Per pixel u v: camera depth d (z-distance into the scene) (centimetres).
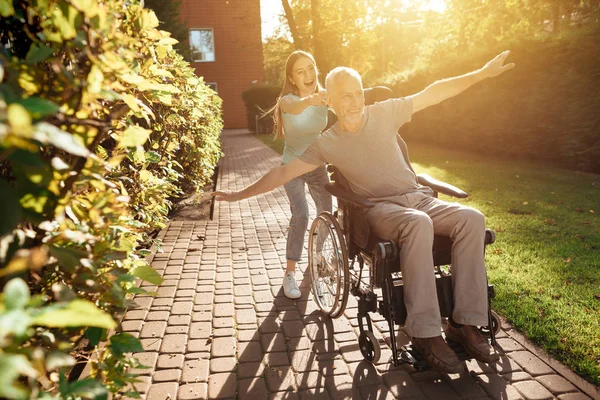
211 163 895
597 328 292
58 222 142
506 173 852
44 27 134
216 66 2770
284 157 378
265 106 2383
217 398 248
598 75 810
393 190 293
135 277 154
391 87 1582
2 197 111
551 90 903
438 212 268
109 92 135
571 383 249
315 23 2197
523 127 986
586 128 835
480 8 1473
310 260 358
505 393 245
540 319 310
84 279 142
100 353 166
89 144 139
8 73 116
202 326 326
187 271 433
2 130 79
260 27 2744
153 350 294
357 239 289
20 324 79
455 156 1123
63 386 111
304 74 353
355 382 261
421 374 263
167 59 498
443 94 298
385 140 292
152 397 247
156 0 1748
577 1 1310
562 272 384
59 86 133
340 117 288
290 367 277
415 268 246
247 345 302
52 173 121
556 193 675
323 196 379
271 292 388
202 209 695
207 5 2684
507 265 405
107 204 148
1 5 124
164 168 476
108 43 137
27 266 92
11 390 72
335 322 331
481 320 252
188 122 625
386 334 313
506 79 1010
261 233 565
